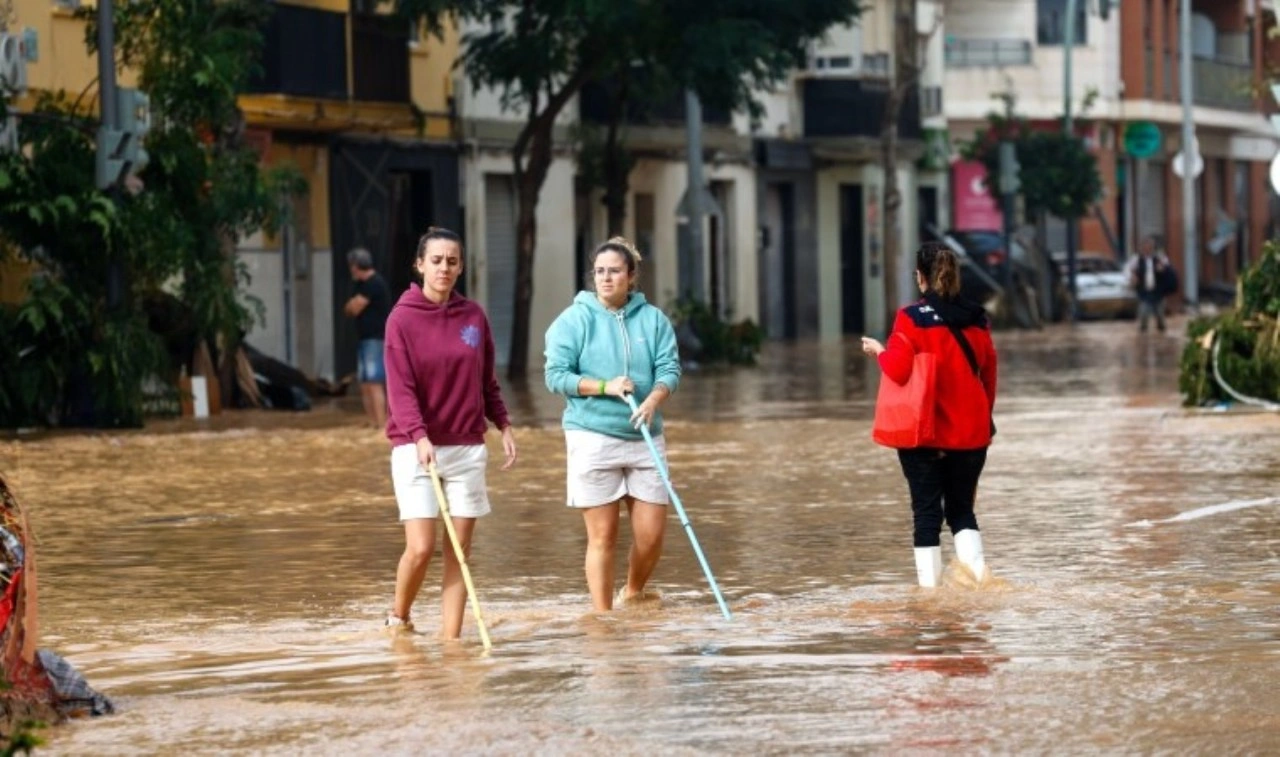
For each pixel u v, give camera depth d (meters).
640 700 21.69
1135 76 171.75
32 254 63.06
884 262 136.12
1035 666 23.23
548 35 88.69
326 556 34.31
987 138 149.00
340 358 90.56
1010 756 19.09
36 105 64.62
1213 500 39.41
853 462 48.62
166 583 31.70
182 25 65.69
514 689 22.42
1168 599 28.09
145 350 62.91
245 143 74.50
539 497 41.88
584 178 106.12
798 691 22.03
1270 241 61.94
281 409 71.19
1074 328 141.25
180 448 54.94
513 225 105.31
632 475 28.56
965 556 29.75
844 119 135.62
